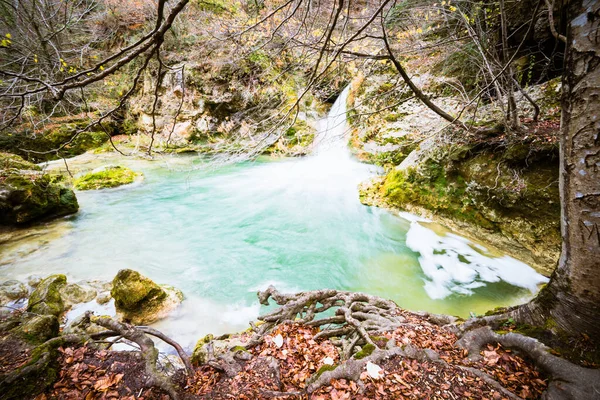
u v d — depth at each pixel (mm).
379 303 4484
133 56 1782
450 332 3396
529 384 2379
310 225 9055
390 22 6488
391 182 9602
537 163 5949
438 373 2578
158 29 1721
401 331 3447
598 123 2070
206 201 11117
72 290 5375
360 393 2432
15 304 5348
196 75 13195
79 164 14086
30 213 8258
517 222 6160
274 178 13008
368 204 9758
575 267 2432
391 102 10789
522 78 7742
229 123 12938
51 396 2414
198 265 7027
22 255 7078
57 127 14133
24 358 2736
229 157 4598
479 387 2391
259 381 2861
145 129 14938
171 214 10047
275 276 6555
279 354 3400
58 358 2785
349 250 7570
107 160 14883
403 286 6074
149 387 2627
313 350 3477
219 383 2889
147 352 2986
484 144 6918
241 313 5355
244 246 7949
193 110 14039
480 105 7664
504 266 6207
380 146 11328
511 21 6969
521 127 6281
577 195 2295
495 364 2648
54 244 7723
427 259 6926
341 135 5723
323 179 12289
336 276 6500
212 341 3838
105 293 5559
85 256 7238
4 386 2326
